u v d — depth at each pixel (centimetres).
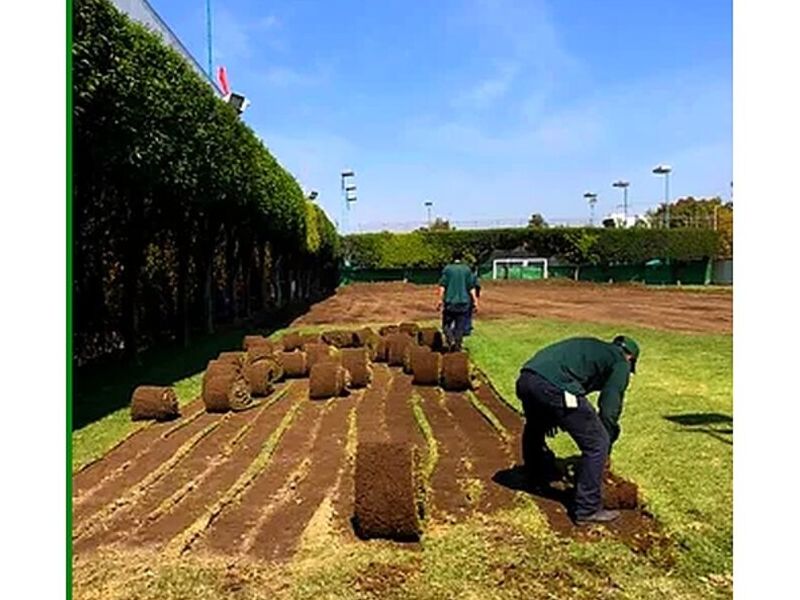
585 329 1878
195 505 532
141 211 1311
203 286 1920
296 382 1138
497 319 2269
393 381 1136
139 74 928
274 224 2359
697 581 395
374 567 416
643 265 6228
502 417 845
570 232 6316
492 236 6475
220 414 882
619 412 490
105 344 1362
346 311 3041
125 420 841
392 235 6656
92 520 502
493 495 541
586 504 477
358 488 460
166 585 397
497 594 383
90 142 896
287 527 483
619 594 381
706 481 552
